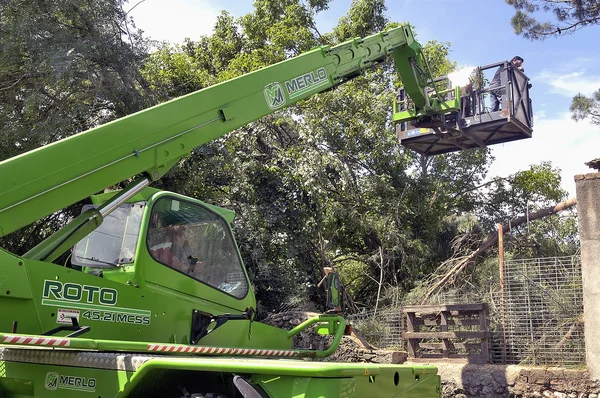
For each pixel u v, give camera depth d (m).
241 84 5.82
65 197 4.30
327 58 7.04
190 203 5.48
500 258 9.97
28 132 11.22
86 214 4.65
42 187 4.19
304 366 3.23
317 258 15.28
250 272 13.80
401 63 8.48
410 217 17.70
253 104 5.88
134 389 3.68
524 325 9.30
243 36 24.59
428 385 4.56
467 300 10.73
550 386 8.26
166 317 4.85
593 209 8.45
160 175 5.00
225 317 5.34
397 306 12.38
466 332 9.32
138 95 12.60
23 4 11.64
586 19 16.58
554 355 8.77
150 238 4.92
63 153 4.35
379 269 16.83
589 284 8.29
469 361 9.26
